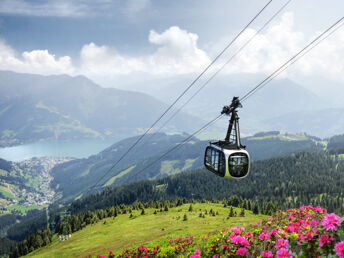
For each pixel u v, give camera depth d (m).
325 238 5.03
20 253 152.75
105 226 135.88
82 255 72.62
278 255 5.15
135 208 188.88
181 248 12.67
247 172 19.83
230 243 7.52
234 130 20.47
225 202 175.75
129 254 15.84
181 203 191.62
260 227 9.54
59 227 178.12
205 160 24.58
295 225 7.70
